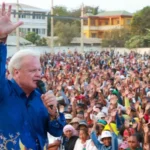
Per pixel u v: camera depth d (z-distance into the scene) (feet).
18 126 11.12
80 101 53.93
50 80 81.51
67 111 42.70
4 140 11.02
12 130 11.07
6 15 10.92
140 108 44.29
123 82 77.30
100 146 29.78
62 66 133.49
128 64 144.66
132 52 223.92
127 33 312.71
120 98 55.62
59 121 12.07
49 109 11.75
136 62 153.69
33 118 11.39
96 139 29.89
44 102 11.69
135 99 59.00
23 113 11.25
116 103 45.14
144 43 281.74
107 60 171.12
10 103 11.18
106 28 378.53
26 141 11.15
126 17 374.02
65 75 95.20
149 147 30.96
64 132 30.91
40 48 261.44
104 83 74.95
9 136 11.03
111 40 313.32
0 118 11.06
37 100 11.66
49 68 119.75
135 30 306.14
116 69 121.39
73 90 65.57
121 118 39.34
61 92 56.34
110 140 29.66
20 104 11.28
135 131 33.50
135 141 29.19
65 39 330.13
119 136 33.94
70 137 30.91
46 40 322.55
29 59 11.45
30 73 11.46
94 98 55.88
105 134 29.71
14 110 11.17
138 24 303.89
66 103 47.09
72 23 391.04
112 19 379.35
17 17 175.32
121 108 44.91
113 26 372.99
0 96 11.07
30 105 11.43
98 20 383.24
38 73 11.57
